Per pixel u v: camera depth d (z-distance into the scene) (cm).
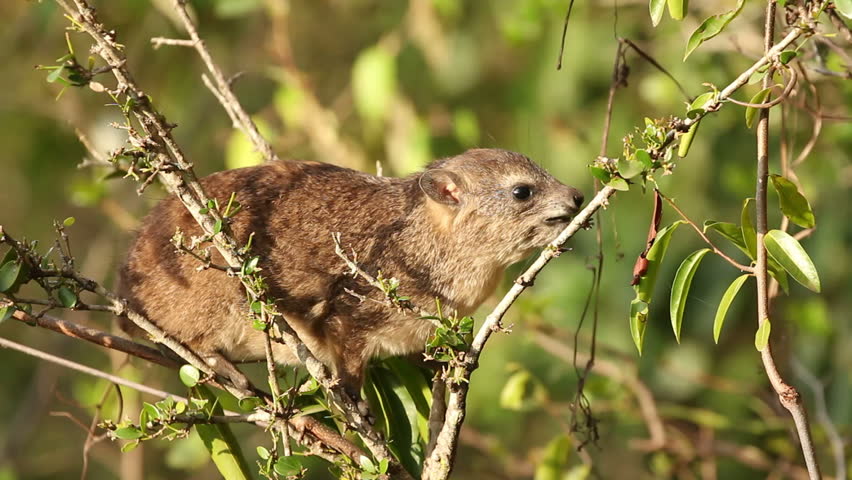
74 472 1655
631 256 1407
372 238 959
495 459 1461
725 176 1387
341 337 923
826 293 1402
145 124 718
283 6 1431
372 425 887
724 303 725
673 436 1327
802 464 1266
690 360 1427
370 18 1722
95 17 696
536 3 1437
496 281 1005
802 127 1315
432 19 1588
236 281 894
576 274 1434
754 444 1442
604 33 1480
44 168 1728
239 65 1678
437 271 979
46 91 1662
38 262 727
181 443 1284
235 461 823
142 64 1652
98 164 1055
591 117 1490
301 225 941
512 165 992
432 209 978
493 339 1491
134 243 940
